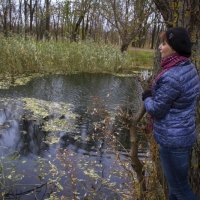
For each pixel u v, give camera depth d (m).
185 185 3.40
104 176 6.27
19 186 5.79
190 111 3.22
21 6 33.19
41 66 16.83
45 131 8.58
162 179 4.22
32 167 6.51
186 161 3.28
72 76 17.09
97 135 8.39
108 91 13.88
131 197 4.84
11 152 7.19
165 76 3.16
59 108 10.75
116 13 19.86
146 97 3.38
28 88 13.38
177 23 3.90
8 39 16.34
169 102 3.15
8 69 15.50
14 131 8.45
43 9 26.38
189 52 3.23
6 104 10.75
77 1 14.13
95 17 23.98
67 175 6.23
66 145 7.75
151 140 4.22
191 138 3.23
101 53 19.16
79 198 5.51
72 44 18.61
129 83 16.02
